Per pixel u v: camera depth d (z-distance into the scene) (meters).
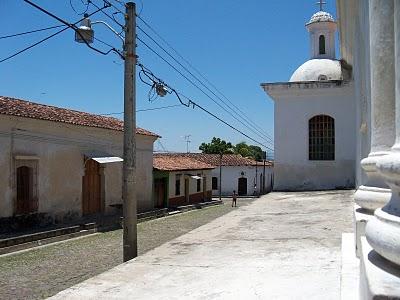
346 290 2.87
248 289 4.30
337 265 4.96
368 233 2.09
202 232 7.91
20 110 18.64
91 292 4.43
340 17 10.83
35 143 19.25
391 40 2.89
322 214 9.80
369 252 2.26
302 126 20.23
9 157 17.91
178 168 33.88
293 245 6.28
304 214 9.93
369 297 1.74
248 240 6.89
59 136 20.67
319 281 4.38
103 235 19.45
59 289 10.66
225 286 4.45
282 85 20.11
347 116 19.75
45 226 19.62
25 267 13.10
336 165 19.84
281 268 5.00
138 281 4.79
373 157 3.12
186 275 4.95
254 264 5.27
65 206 21.05
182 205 34.19
